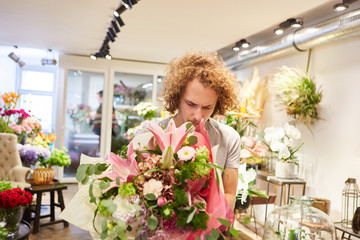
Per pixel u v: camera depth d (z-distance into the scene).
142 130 1.30
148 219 0.95
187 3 3.81
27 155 4.70
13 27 5.32
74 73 7.55
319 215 2.19
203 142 1.12
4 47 7.24
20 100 9.03
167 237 0.98
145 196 0.97
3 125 5.08
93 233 1.06
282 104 4.73
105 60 7.70
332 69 4.38
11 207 2.54
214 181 1.08
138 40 5.82
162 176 1.02
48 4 4.09
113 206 0.96
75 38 5.89
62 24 4.99
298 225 2.13
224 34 5.07
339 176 4.20
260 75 6.12
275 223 2.24
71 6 4.12
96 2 3.91
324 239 2.11
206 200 1.07
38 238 4.06
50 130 9.23
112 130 7.78
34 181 4.63
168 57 7.23
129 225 0.99
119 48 6.60
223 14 4.14
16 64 8.91
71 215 1.08
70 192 6.50
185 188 1.02
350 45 4.11
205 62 1.29
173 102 1.33
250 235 4.21
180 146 1.06
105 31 5.26
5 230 2.31
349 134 4.08
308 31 4.37
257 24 4.48
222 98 1.35
